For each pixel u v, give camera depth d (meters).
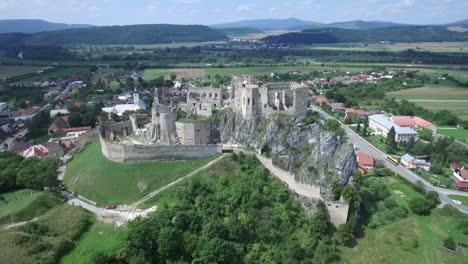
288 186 138.25
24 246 102.19
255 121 157.50
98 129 176.88
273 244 115.88
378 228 133.75
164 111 160.00
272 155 147.75
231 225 112.50
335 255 117.75
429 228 134.38
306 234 123.00
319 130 152.75
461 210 148.88
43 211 119.62
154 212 117.25
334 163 141.88
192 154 147.12
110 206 124.31
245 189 127.88
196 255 101.19
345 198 130.12
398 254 119.94
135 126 176.50
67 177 148.12
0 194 131.88
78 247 106.44
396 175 177.12
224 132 161.62
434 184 172.12
